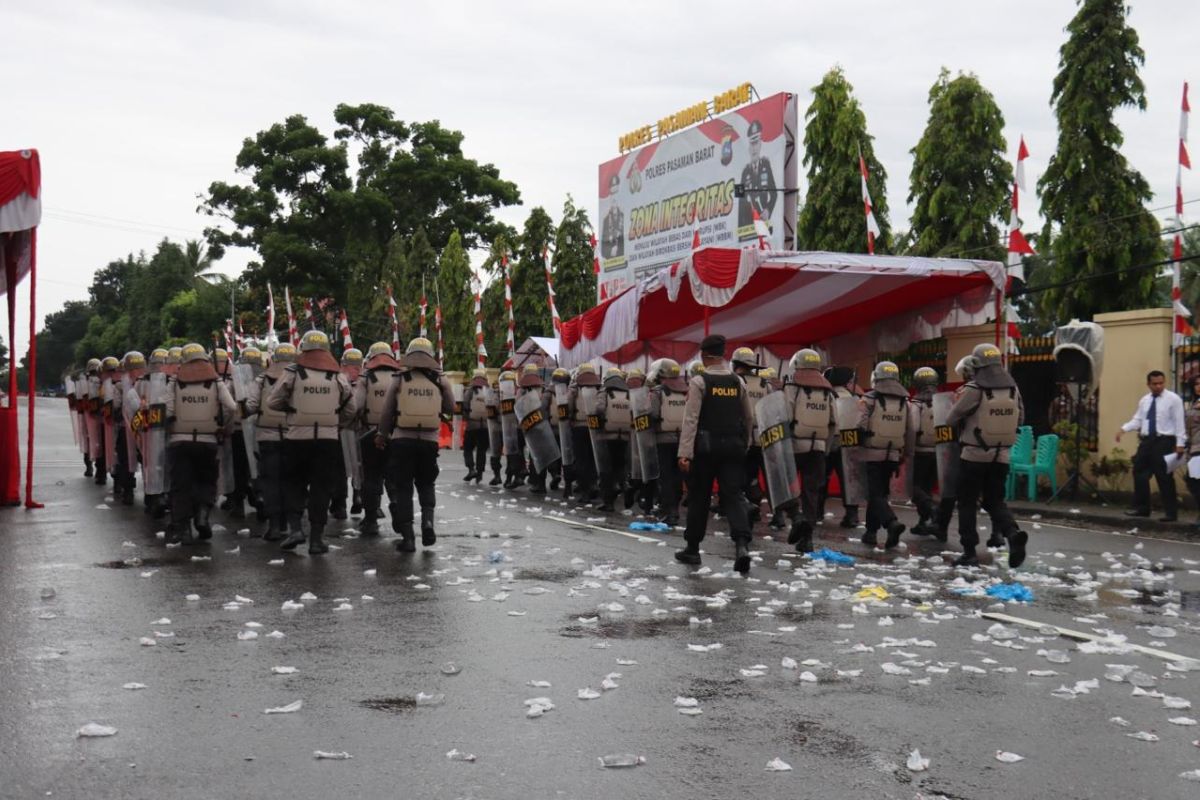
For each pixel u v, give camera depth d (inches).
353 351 581.0
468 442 831.1
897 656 247.1
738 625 279.9
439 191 2116.1
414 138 2164.1
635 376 620.4
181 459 430.6
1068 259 900.0
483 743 183.5
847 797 160.7
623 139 1197.7
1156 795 162.2
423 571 366.0
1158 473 556.1
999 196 1003.3
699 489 384.5
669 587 335.3
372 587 332.8
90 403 737.6
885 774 170.4
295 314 1987.0
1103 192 883.4
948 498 457.7
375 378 464.8
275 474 443.2
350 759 174.9
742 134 964.6
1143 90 876.0
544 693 214.2
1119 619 296.8
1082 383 670.5
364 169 2132.1
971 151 1010.7
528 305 1664.6
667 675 228.8
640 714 201.0
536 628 274.2
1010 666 239.9
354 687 217.5
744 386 379.6
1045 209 910.4
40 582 337.1
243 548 421.4
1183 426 552.7
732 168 981.2
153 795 158.1
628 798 159.5
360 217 2001.7
